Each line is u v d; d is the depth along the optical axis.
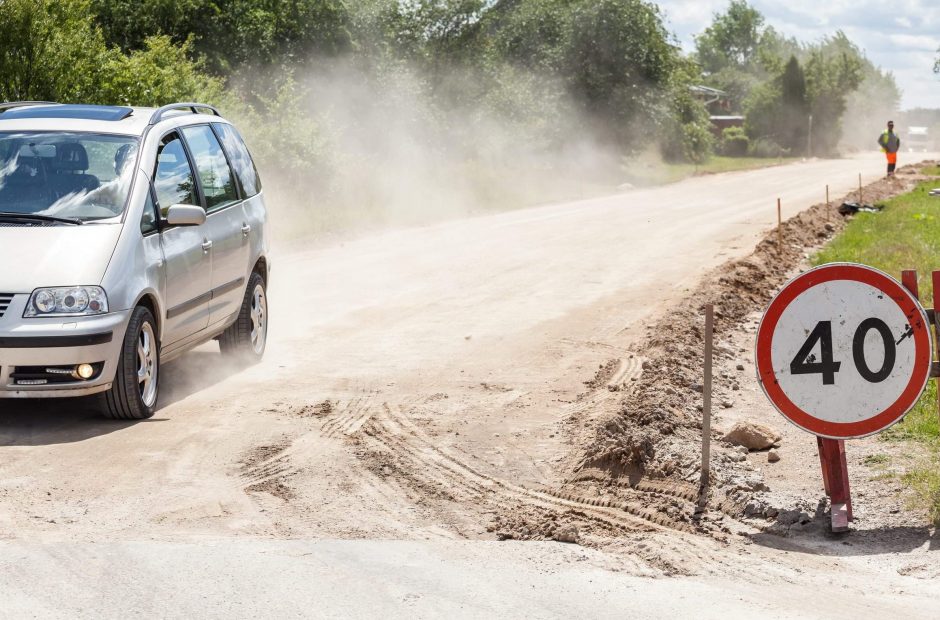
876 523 6.14
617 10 55.16
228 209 9.94
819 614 4.70
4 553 5.15
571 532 5.73
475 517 6.12
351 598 4.70
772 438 7.98
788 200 33.53
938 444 7.56
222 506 6.14
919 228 22.52
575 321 12.95
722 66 178.50
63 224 7.95
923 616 4.70
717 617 4.62
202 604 4.57
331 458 7.18
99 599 4.59
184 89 25.27
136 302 7.89
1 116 8.95
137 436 7.58
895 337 6.20
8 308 7.40
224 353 10.22
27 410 8.27
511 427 8.12
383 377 9.80
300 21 42.25
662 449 7.50
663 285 15.97
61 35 21.02
